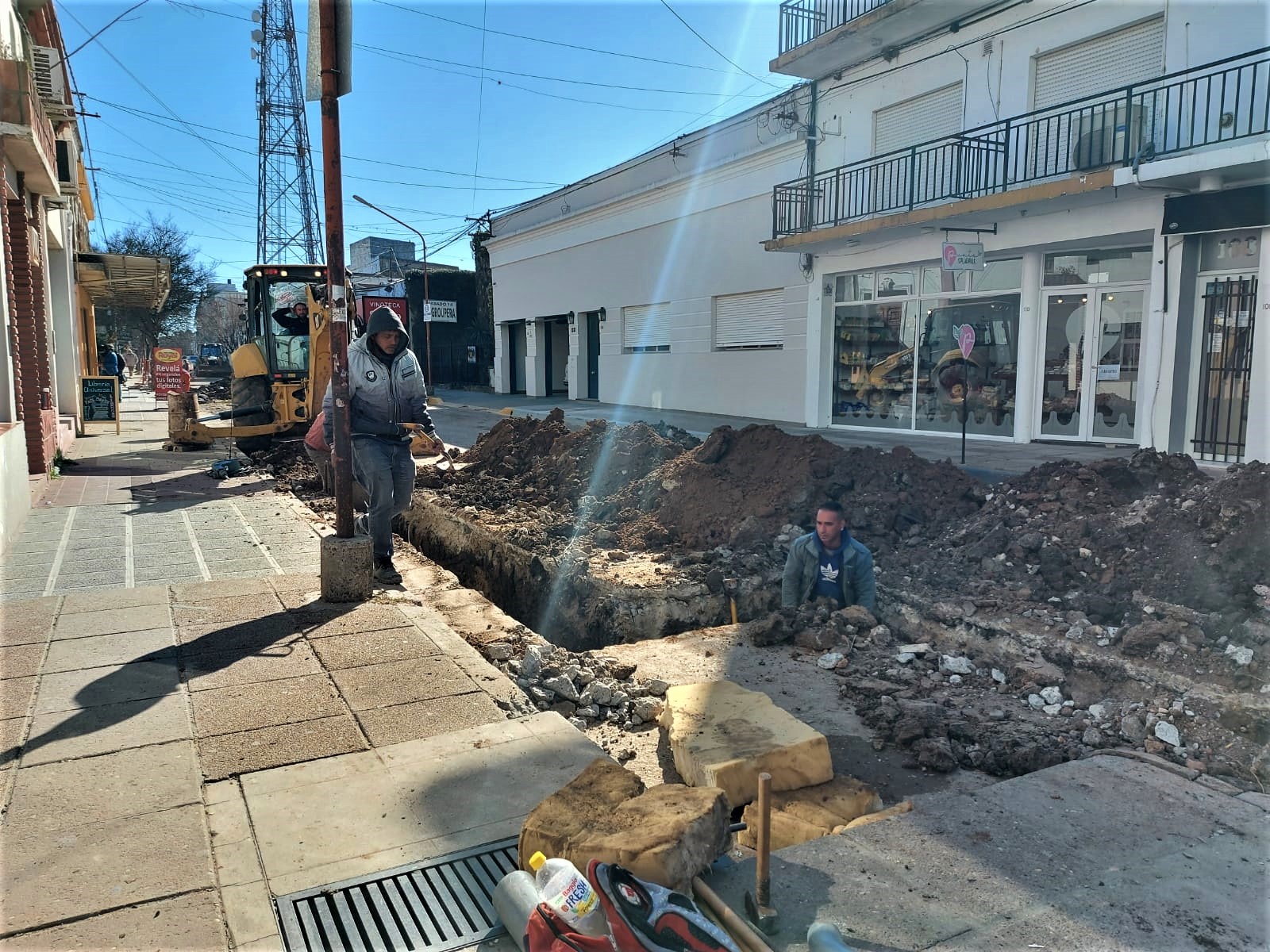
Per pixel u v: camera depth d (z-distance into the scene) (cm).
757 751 329
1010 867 266
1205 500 525
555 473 1002
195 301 4778
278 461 1238
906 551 668
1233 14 1058
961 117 1424
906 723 395
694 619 611
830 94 1672
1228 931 236
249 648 463
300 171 4297
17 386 852
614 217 2456
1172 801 306
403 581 631
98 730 365
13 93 879
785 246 1684
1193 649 416
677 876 249
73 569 632
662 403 2292
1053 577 539
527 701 408
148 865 271
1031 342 1381
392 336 598
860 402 1719
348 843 286
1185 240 1112
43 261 1255
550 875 242
